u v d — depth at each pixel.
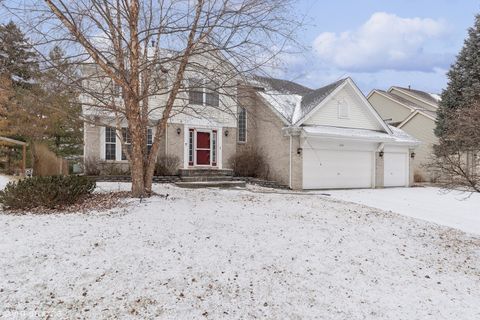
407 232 8.09
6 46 7.67
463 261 6.47
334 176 17.42
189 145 16.80
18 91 9.48
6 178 15.84
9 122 18.36
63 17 7.40
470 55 22.11
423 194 16.08
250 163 17.81
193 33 8.27
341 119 18.11
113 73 8.27
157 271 4.75
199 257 5.30
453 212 11.91
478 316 4.34
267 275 4.93
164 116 9.76
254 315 3.92
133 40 8.42
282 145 16.83
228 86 8.53
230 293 4.35
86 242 5.62
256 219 7.70
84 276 4.49
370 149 18.48
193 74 10.24
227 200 10.09
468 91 20.97
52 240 5.66
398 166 19.64
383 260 6.00
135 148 9.38
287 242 6.31
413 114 25.75
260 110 17.53
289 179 16.38
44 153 19.64
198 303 4.06
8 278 4.34
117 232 6.16
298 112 17.59
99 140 15.48
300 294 4.49
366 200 13.73
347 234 7.21
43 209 8.02
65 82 8.05
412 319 4.13
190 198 10.01
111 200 8.88
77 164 22.55
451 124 10.21
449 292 5.00
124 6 8.29
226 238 6.22
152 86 10.65
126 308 3.85
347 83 17.94
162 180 15.10
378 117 18.95
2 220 6.89
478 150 8.09
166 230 6.40
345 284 4.92
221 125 17.45
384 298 4.61
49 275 4.47
